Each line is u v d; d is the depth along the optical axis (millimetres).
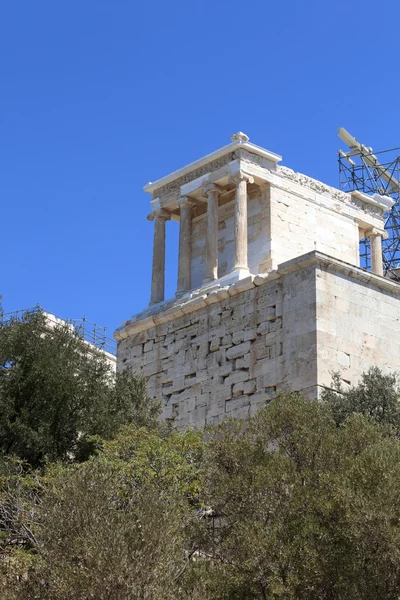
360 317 47375
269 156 53938
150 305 56062
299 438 34344
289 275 47625
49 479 36625
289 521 31062
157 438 40281
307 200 54969
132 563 28516
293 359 46125
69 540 29062
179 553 30062
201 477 36250
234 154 53750
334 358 45719
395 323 48688
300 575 29547
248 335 48625
